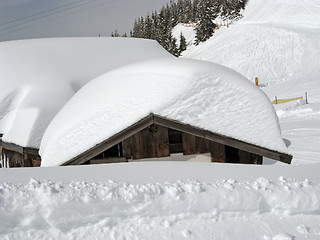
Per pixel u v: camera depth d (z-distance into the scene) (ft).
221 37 194.29
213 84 16.01
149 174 10.71
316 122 44.86
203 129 14.90
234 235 8.11
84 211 8.04
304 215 8.91
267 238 8.03
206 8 212.02
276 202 8.91
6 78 34.99
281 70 127.95
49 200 7.95
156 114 14.83
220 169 11.73
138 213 8.38
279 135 15.44
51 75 35.04
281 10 206.80
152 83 15.98
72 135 15.44
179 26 302.45
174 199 8.59
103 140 14.76
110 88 17.06
